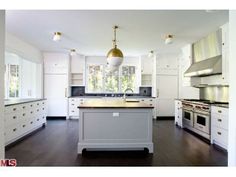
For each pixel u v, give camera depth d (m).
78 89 7.55
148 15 3.20
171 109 7.14
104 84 7.60
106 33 4.29
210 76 4.95
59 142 3.95
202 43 4.82
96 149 3.46
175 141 4.12
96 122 3.37
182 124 5.50
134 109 3.39
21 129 4.20
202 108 4.34
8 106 3.63
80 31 4.15
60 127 5.49
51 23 3.65
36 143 3.88
